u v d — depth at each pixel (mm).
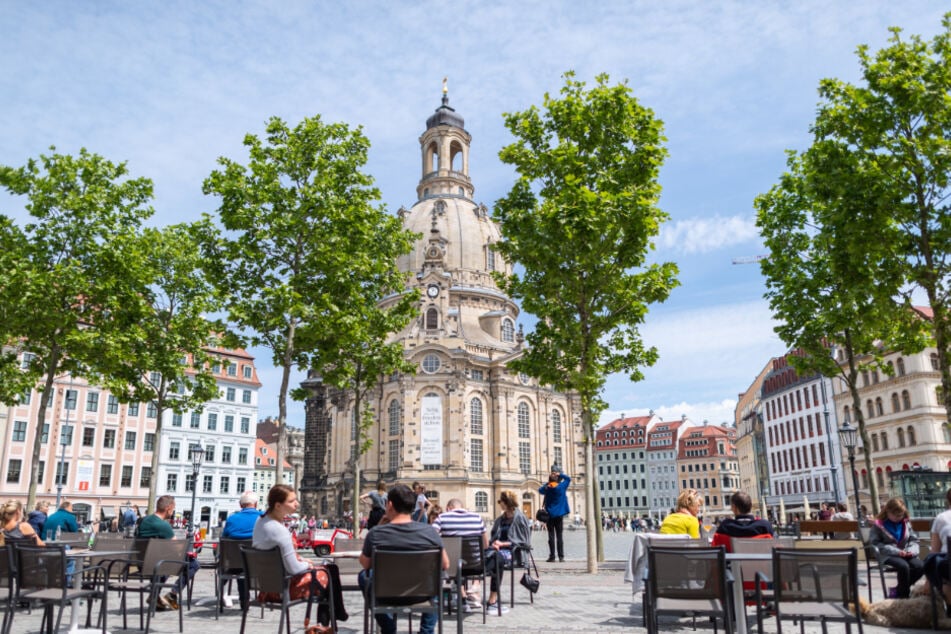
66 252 34375
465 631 13414
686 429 189250
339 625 14633
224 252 33531
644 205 26484
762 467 118688
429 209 130500
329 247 32844
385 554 10492
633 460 192000
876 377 82688
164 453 90625
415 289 42062
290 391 39062
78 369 35812
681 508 15625
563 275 28375
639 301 29109
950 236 22688
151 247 37188
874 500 31469
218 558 16578
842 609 10602
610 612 16000
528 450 115875
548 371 32312
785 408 105375
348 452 115062
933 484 38781
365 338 38312
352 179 34438
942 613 13289
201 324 40688
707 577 10828
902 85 23359
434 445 106375
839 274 24625
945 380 22734
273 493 11977
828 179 24031
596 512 30859
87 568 13555
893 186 23172
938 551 13086
